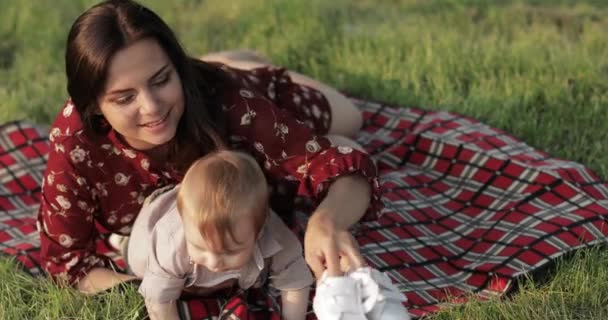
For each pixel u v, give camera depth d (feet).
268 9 20.89
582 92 16.33
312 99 12.64
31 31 20.74
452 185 13.84
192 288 10.47
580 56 17.25
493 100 16.21
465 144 14.37
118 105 9.34
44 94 17.51
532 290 10.82
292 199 10.97
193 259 9.49
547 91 16.15
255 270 10.14
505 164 13.70
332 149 10.39
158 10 22.07
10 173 14.35
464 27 19.93
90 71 9.13
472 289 11.18
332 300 8.71
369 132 15.53
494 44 18.33
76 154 10.30
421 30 19.44
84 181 10.51
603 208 12.41
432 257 12.09
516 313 10.29
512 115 15.88
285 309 10.23
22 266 11.82
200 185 9.11
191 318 10.42
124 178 10.68
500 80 16.98
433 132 14.92
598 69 16.83
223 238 9.04
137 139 10.11
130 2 9.37
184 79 9.66
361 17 21.22
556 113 15.72
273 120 10.36
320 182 10.25
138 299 10.62
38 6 21.83
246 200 9.10
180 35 20.77
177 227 9.89
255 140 10.37
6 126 15.02
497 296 10.84
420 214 13.14
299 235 11.87
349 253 9.27
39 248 12.29
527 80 16.63
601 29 19.45
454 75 17.44
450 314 10.43
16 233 12.91
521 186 13.28
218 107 10.22
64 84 18.01
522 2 21.58
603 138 15.03
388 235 12.55
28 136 14.93
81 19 9.26
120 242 12.10
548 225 12.14
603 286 10.80
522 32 19.21
